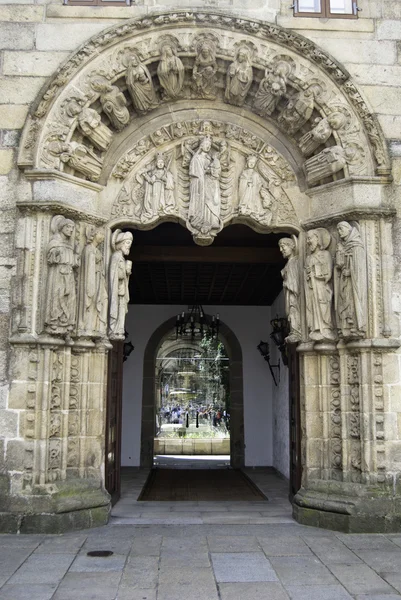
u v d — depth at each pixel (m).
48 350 6.85
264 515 7.74
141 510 8.15
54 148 7.21
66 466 7.00
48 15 7.61
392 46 7.80
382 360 7.11
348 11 7.92
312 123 7.72
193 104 8.09
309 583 5.03
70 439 7.14
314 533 6.69
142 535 6.55
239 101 7.96
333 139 7.61
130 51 7.51
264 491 10.40
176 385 25.08
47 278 6.96
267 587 4.93
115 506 8.49
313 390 7.60
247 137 7.98
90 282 7.30
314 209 7.84
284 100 7.79
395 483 6.91
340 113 7.52
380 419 7.00
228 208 7.91
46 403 6.78
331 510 6.88
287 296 7.92
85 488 7.03
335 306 7.37
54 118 7.30
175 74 7.60
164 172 7.87
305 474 7.50
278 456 13.55
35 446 6.71
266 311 15.45
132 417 14.86
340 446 7.28
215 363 24.88
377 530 6.66
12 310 7.00
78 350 7.30
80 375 7.34
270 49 7.62
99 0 7.69
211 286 13.50
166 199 7.80
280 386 13.34
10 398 6.83
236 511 8.11
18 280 6.99
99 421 7.41
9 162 7.29
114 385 8.77
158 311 15.46
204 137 7.96
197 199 7.75
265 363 15.18
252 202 7.85
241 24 7.55
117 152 7.89
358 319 6.98
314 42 7.71
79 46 7.39
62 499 6.69
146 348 15.27
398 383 7.09
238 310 15.47
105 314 7.52
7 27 7.57
